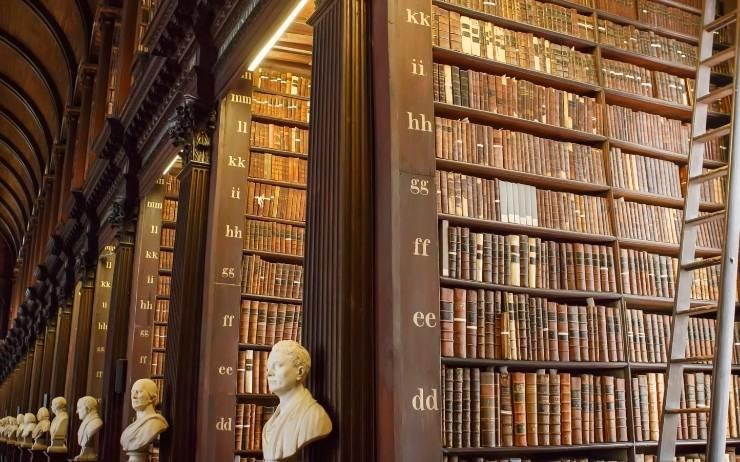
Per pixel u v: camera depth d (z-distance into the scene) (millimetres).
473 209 3957
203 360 5625
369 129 3420
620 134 4707
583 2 4887
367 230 3291
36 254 21234
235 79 5766
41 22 16969
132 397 5859
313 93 3758
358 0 3572
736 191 2875
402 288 3102
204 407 5504
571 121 4508
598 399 4066
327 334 3242
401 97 3326
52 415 13078
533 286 4051
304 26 6445
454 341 3639
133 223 8891
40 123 21672
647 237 4625
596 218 4453
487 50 4281
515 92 4305
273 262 6535
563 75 4582
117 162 9711
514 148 4211
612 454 4160
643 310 4781
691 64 5207
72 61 16844
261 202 6473
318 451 3146
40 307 18812
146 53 8008
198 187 6051
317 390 3264
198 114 6203
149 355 8062
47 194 19500
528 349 3887
